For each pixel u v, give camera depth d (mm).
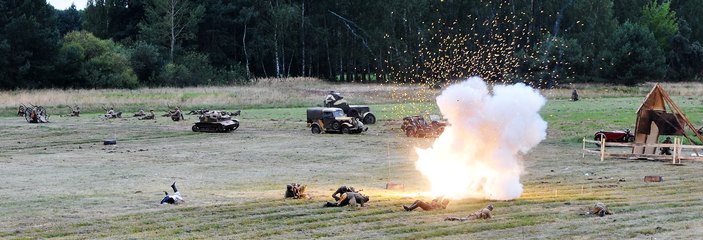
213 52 139000
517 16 117500
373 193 30734
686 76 135375
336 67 139750
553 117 66375
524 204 27938
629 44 117938
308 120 59812
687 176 36188
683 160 42219
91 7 141750
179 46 130000
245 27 134625
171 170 39469
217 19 136875
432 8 121562
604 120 63719
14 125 63125
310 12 138000
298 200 28781
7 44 108812
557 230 23391
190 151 48062
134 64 117500
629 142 48594
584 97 94438
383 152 47281
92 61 113875
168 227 24234
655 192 31094
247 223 24734
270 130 60656
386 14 122938
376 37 123000
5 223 24891
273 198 29328
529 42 116500
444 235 22953
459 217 25328
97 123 65250
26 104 78562
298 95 92250
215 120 59188
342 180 35344
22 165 41812
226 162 42781
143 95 90000
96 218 25547
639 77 118062
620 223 24297
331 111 58844
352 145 50969
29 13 115938
